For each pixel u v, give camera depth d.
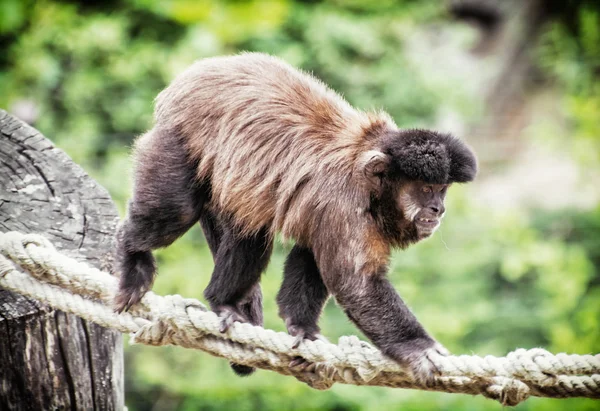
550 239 19.56
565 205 20.83
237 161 8.36
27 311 7.77
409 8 22.03
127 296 7.89
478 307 17.70
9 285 7.71
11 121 9.16
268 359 7.87
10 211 8.52
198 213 8.64
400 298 7.84
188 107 8.52
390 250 8.21
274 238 8.64
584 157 19.58
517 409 17.47
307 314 8.81
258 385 16.84
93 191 8.78
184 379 16.88
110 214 8.66
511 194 22.42
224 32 19.19
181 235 8.62
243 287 8.84
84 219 8.57
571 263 17.97
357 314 7.79
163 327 7.88
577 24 24.95
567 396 6.97
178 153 8.45
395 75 19.81
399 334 7.64
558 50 24.34
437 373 7.26
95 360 8.13
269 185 8.33
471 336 18.52
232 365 9.04
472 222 18.42
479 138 23.77
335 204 7.98
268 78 8.59
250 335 7.75
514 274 17.92
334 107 8.57
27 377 7.82
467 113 20.75
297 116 8.41
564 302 17.70
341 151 8.19
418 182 8.12
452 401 17.36
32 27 19.22
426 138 8.20
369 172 7.99
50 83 18.62
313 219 8.07
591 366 6.70
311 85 8.74
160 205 8.34
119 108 18.48
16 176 8.80
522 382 7.03
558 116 25.44
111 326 7.85
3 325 7.68
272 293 16.72
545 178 22.84
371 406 17.11
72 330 7.99
